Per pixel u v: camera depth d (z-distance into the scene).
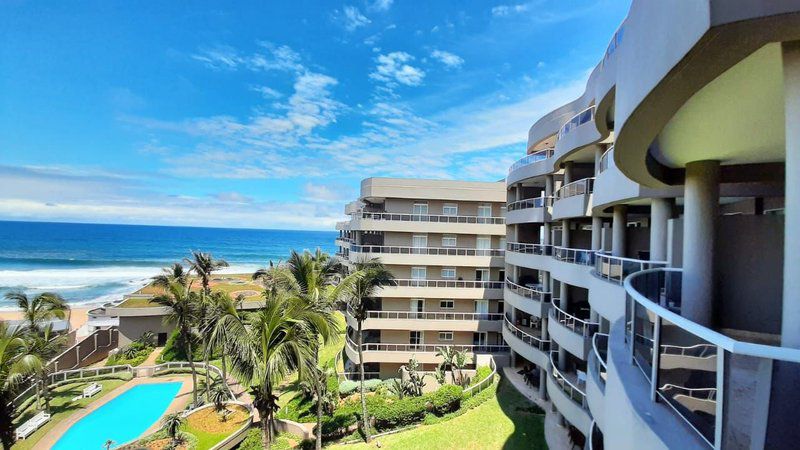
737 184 8.78
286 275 21.61
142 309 35.66
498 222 31.41
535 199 23.70
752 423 2.98
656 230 11.19
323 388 20.39
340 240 48.38
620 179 12.08
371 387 24.92
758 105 4.38
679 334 3.95
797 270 3.31
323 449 18.12
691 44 2.85
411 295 29.75
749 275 6.60
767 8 2.46
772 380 2.89
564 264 17.67
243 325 14.71
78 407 23.98
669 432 3.81
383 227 30.19
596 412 8.14
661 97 3.81
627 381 4.99
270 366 14.12
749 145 6.02
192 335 27.11
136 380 28.70
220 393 22.73
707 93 4.12
